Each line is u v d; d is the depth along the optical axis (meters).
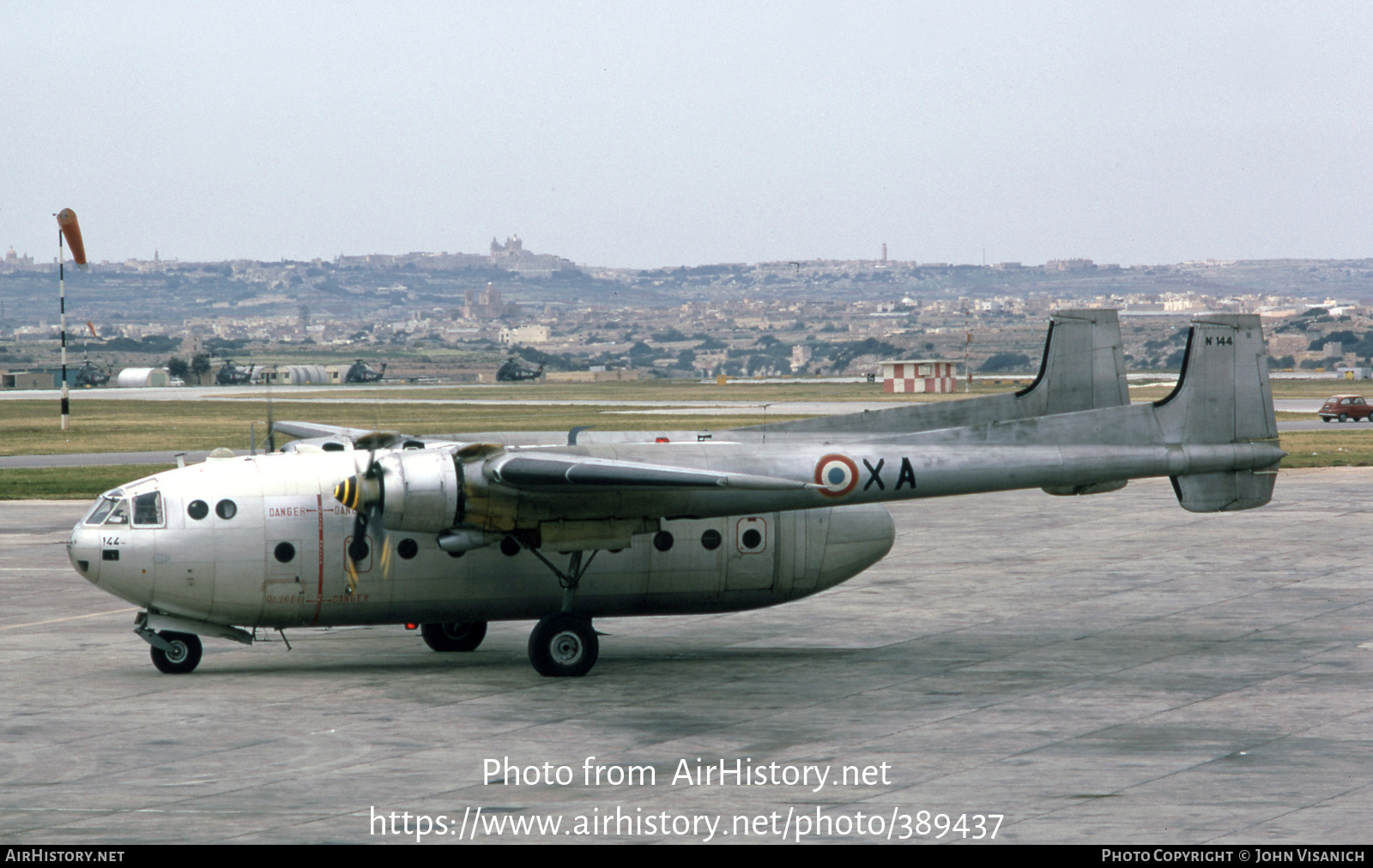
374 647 60.47
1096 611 68.06
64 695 49.72
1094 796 36.31
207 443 194.38
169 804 36.00
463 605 54.09
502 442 60.81
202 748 41.94
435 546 53.19
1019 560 85.69
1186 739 42.56
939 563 85.00
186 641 53.75
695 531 56.28
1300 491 122.38
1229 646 58.69
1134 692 49.72
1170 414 59.31
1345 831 32.94
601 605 55.78
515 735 43.75
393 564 52.88
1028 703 48.06
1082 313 60.69
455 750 41.84
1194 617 65.94
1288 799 35.81
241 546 51.72
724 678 53.06
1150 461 58.38
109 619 66.19
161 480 52.75
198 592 51.69
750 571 57.22
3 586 76.38
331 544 52.44
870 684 51.59
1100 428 58.12
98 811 35.28
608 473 48.22
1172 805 35.41
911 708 47.44
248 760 40.59
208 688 51.00
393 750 41.75
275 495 52.53
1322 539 92.69
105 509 52.31
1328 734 43.03
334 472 53.81
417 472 49.62
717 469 54.09
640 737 43.50
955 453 56.59
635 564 55.56
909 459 55.78
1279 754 40.66
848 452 55.53
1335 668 53.69
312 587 52.41
